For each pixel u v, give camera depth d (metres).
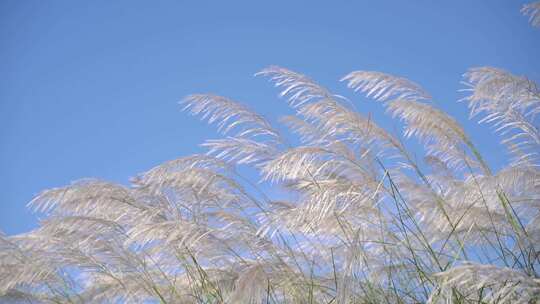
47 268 5.10
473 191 4.79
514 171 4.54
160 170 4.95
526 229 4.58
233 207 5.07
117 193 5.10
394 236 4.67
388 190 4.64
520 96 4.82
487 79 4.77
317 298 4.62
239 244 4.78
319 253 4.79
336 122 4.68
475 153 4.75
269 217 4.50
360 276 4.33
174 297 5.00
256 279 3.36
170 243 4.83
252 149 4.93
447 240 4.57
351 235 4.57
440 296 3.40
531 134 4.84
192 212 5.11
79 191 5.05
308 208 4.19
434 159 5.06
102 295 5.11
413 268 4.61
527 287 2.82
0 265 5.24
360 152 4.69
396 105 4.71
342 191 4.23
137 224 4.96
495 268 2.84
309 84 4.79
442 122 4.67
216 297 4.55
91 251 5.09
